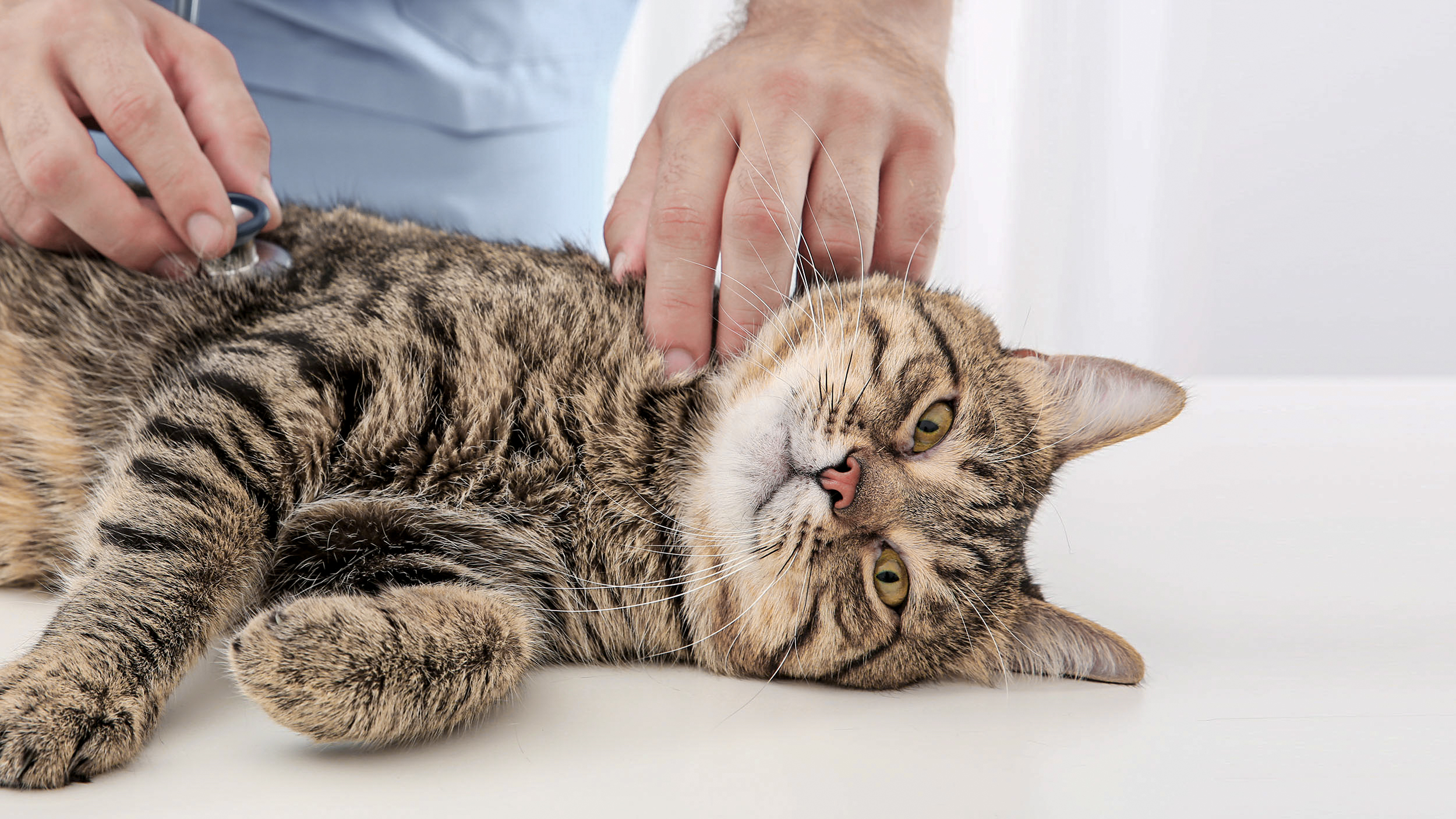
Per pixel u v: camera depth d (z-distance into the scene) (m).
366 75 0.70
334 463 0.46
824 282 0.53
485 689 0.42
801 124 0.50
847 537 0.49
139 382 0.51
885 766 0.40
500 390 0.48
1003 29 1.04
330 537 0.47
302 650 0.40
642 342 0.50
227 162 0.53
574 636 0.49
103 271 0.52
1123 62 1.04
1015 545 0.52
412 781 0.39
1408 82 1.02
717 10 0.98
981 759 0.40
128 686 0.40
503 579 0.48
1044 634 0.49
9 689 0.39
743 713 0.43
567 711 0.43
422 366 0.47
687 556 0.50
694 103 0.52
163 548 0.43
